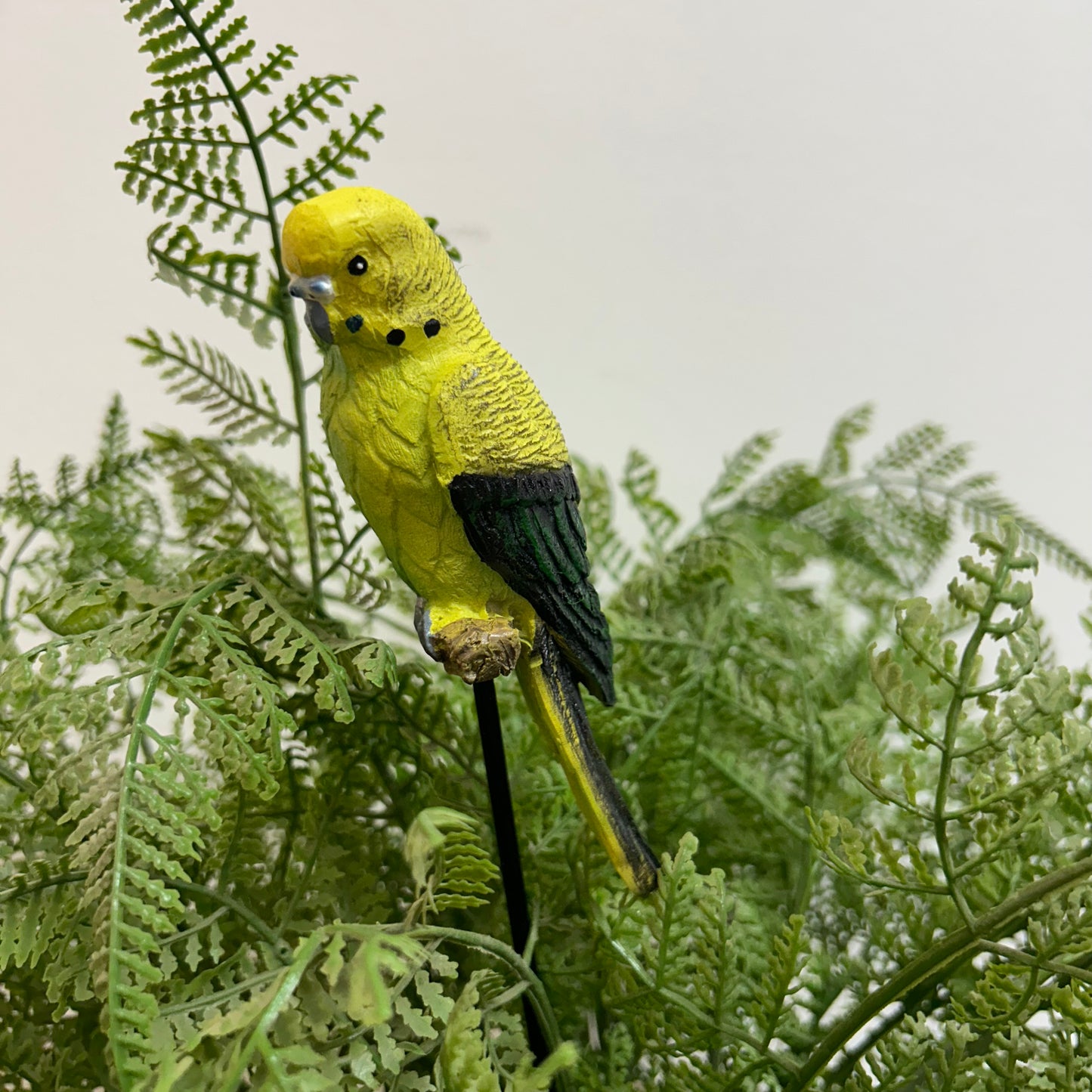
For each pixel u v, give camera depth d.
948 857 0.33
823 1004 0.49
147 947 0.29
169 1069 0.27
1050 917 0.32
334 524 0.46
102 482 0.54
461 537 0.39
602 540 0.69
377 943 0.29
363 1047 0.32
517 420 0.38
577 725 0.41
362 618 0.67
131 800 0.32
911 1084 0.40
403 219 0.36
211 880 0.47
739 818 0.58
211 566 0.44
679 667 0.62
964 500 0.71
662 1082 0.47
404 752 0.48
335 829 0.44
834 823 0.36
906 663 0.62
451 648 0.38
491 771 0.41
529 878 0.48
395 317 0.36
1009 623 0.31
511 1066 0.36
